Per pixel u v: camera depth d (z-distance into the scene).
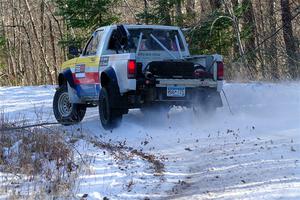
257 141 13.70
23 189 9.89
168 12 34.22
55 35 68.94
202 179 10.65
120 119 16.31
